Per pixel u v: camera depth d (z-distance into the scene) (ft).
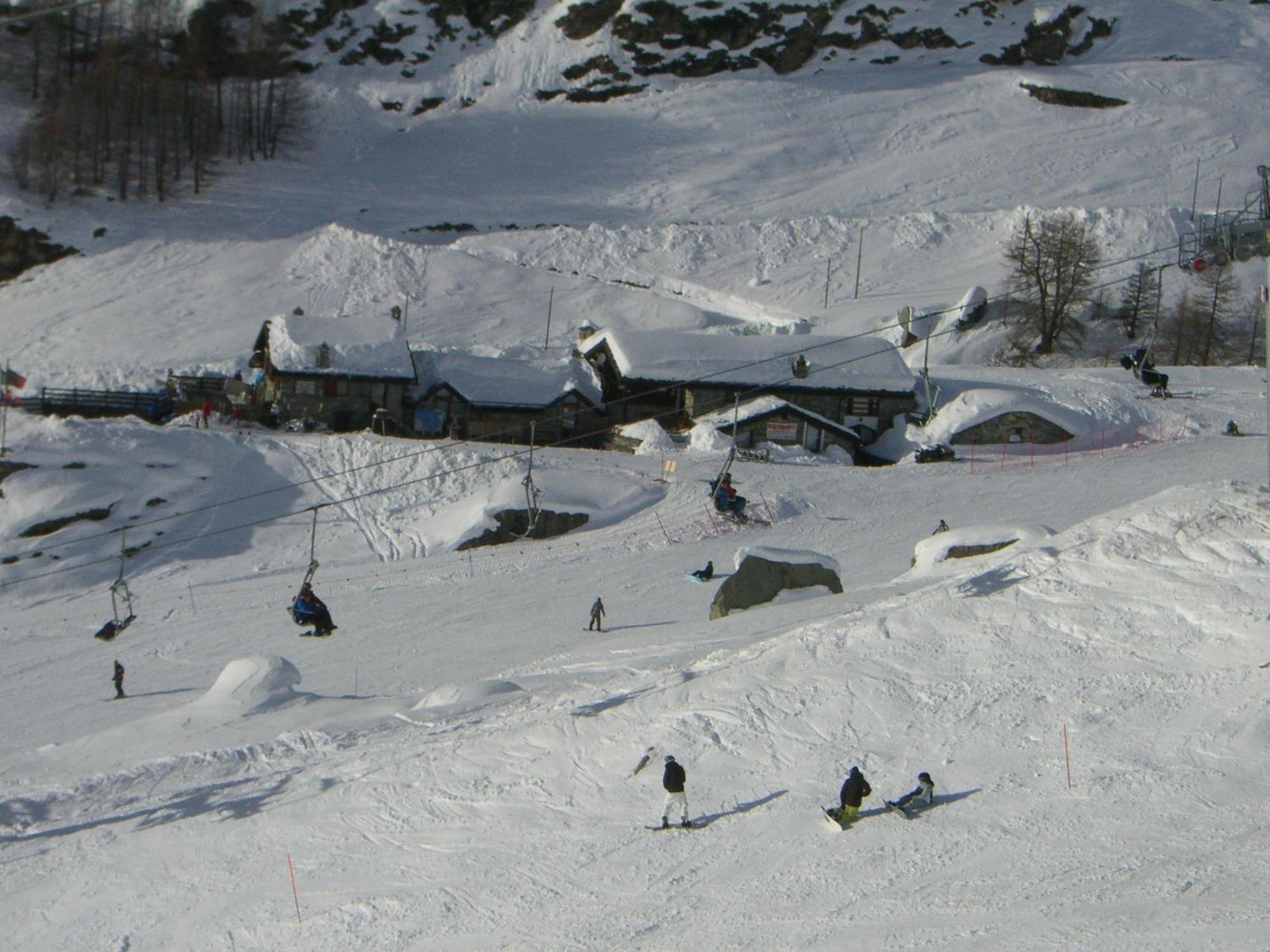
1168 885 50.83
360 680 124.47
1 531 183.32
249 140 486.38
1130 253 359.66
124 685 133.49
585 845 64.34
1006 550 125.29
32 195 416.87
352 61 578.25
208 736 94.12
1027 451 232.53
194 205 433.89
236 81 525.34
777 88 556.10
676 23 574.56
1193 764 60.49
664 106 543.39
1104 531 84.48
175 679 134.51
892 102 540.52
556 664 112.27
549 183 481.87
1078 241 326.85
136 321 342.23
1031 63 594.65
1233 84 545.85
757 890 57.11
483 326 334.44
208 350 319.27
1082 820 57.77
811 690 74.38
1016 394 238.48
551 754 75.15
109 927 64.75
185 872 69.26
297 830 72.18
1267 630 69.15
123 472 196.34
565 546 181.27
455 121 541.34
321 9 582.76
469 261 369.30
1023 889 52.85
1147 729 64.28
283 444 211.41
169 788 82.99
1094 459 219.41
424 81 569.23
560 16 585.63
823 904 54.85
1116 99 530.68
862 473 212.84
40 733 114.42
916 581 121.90
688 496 197.57
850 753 68.08
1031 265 323.78
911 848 58.29
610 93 560.61
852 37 590.55
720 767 69.46
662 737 73.10
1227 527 79.05
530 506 187.52
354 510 195.42
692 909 56.54
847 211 448.24
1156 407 247.29
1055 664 71.92
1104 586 77.66
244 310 347.97
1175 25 619.67
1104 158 484.74
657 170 490.90
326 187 468.34
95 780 85.46
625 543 180.86
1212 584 74.33
